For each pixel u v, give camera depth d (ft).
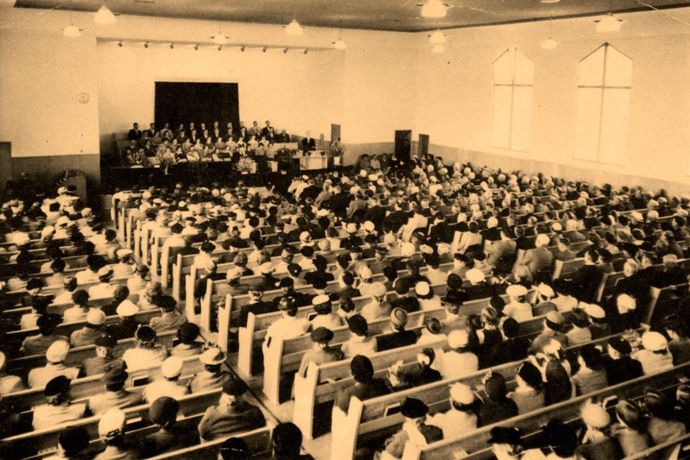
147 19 73.67
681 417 19.35
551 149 75.20
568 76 71.72
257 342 29.40
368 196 60.54
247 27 81.10
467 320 26.20
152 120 97.40
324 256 38.78
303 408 24.48
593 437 17.69
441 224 48.37
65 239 41.16
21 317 29.91
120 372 19.93
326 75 95.50
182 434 17.51
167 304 27.66
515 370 22.79
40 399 21.63
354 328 24.35
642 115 64.18
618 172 67.21
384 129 95.86
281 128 107.34
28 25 66.85
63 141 70.38
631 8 62.18
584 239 45.27
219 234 45.21
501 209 52.95
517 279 34.30
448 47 90.07
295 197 66.85
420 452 16.55
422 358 22.06
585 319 25.94
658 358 23.58
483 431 17.30
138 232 48.57
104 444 17.60
